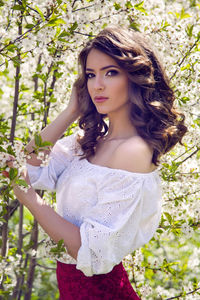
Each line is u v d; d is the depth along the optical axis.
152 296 3.12
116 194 1.83
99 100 1.97
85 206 1.94
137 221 1.86
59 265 2.12
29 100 3.19
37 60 3.19
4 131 2.45
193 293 2.77
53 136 2.18
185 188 2.62
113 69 1.93
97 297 1.96
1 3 2.14
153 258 4.14
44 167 2.17
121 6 2.27
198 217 2.66
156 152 1.94
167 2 3.01
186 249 4.32
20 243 3.23
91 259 1.79
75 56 2.47
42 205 1.93
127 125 2.01
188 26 2.38
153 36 2.37
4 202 2.04
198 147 2.61
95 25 2.30
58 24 2.13
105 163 1.95
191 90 2.49
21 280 3.28
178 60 2.48
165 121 2.02
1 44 2.11
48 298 4.21
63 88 2.72
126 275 2.10
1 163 1.90
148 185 1.89
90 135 2.12
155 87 2.10
